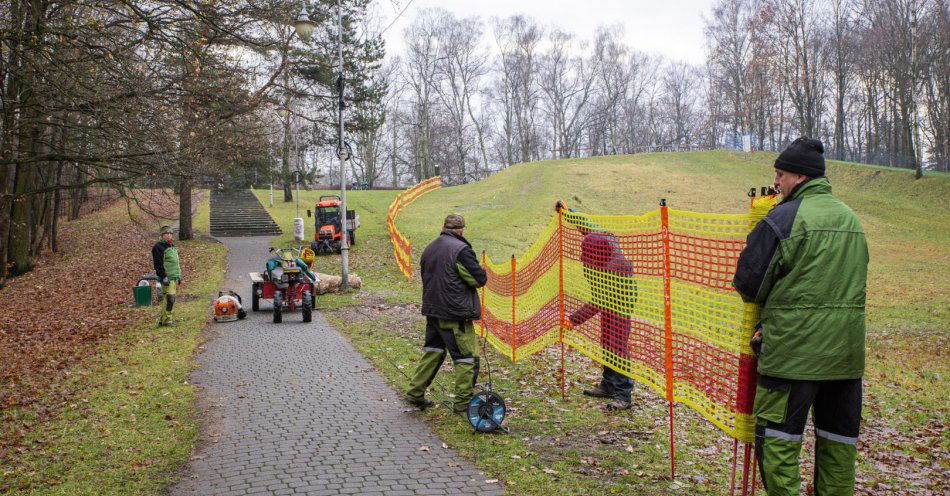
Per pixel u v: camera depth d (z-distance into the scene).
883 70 53.91
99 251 31.33
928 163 67.19
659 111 95.12
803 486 5.30
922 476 5.79
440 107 83.56
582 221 6.88
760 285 3.50
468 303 6.63
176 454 5.75
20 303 19.20
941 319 17.31
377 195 54.34
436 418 6.70
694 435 6.39
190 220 32.66
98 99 11.00
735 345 4.22
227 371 9.14
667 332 5.11
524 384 8.16
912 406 8.69
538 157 96.50
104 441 6.11
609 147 104.50
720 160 59.34
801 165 3.52
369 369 9.12
